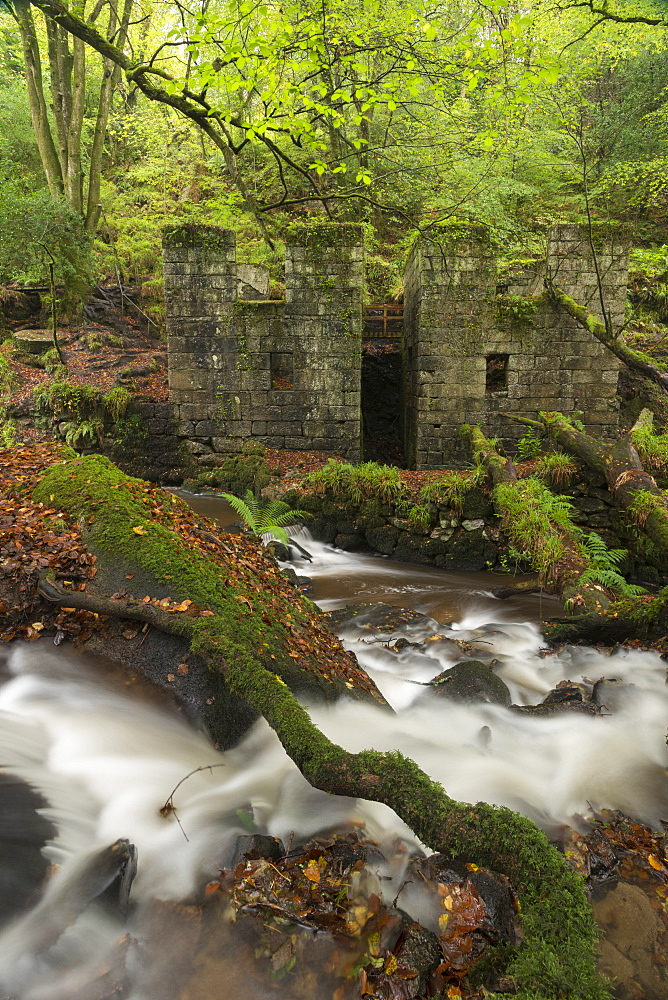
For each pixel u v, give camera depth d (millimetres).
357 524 10945
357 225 13094
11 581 4430
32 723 3621
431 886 2754
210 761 3623
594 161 18484
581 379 13250
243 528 10461
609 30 16703
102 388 14602
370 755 3072
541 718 4605
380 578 9547
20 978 2240
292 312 13461
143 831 3029
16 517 5113
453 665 5895
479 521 10305
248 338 13633
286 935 2490
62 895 2531
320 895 2666
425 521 10422
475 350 13242
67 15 7367
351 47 8562
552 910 2539
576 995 2250
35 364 15984
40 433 14047
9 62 22062
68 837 2861
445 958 2434
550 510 9375
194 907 2650
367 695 4746
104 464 5984
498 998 2221
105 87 18344
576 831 3379
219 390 13867
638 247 19438
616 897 2920
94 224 19188
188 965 2400
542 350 13195
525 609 8188
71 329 17734
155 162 23000
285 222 19391
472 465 13469
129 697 3904
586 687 5309
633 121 18312
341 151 17391
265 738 3803
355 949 2441
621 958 2568
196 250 13438
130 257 20719
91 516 5035
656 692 5156
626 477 10039
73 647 4223
